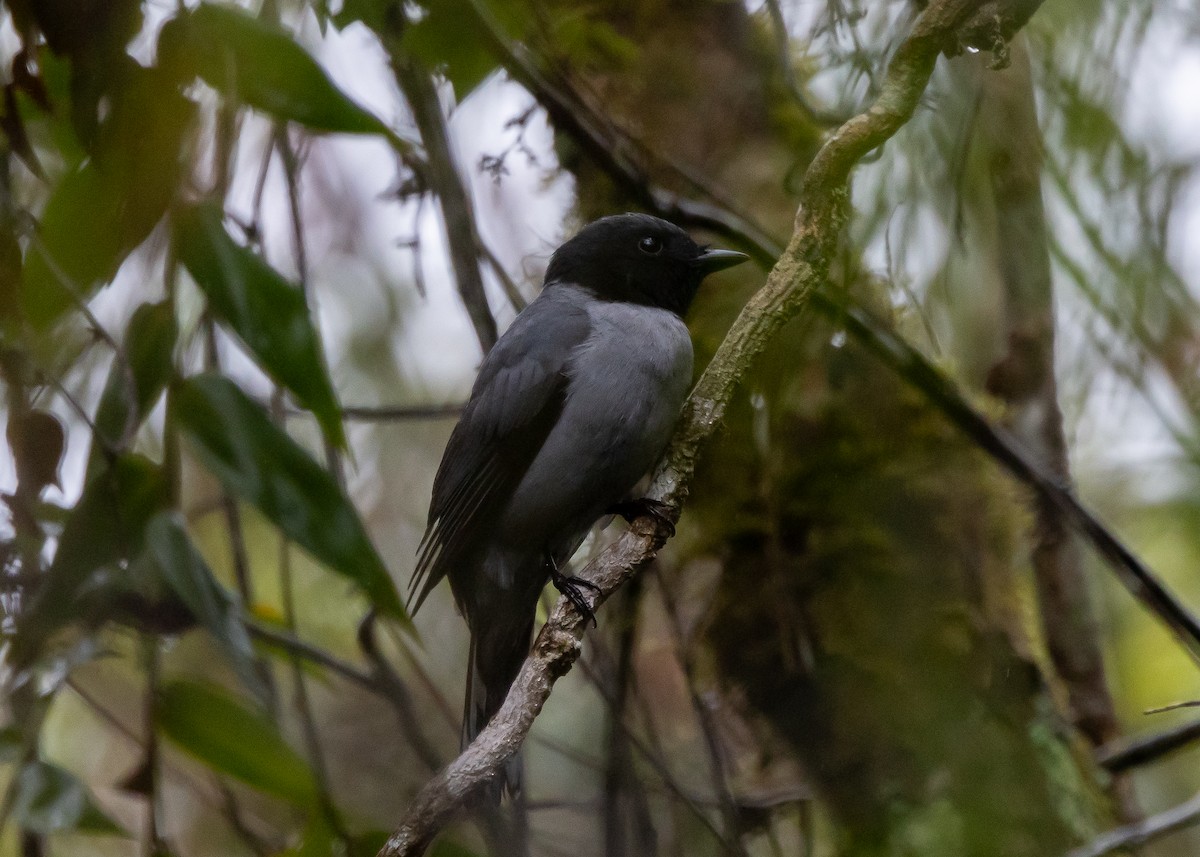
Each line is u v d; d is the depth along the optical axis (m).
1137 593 7.54
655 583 8.57
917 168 7.76
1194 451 7.95
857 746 7.73
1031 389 8.33
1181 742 7.52
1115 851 7.00
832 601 7.94
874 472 8.07
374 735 9.84
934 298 8.40
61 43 5.34
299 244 6.98
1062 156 7.67
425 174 7.80
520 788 7.02
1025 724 7.72
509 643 8.33
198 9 5.52
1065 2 7.62
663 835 8.27
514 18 7.05
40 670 5.22
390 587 5.41
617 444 8.05
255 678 5.42
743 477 8.17
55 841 9.29
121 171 5.46
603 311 8.34
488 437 8.16
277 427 5.50
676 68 8.39
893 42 7.22
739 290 8.93
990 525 8.17
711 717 7.89
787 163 8.35
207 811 8.76
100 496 5.36
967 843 7.34
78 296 5.31
